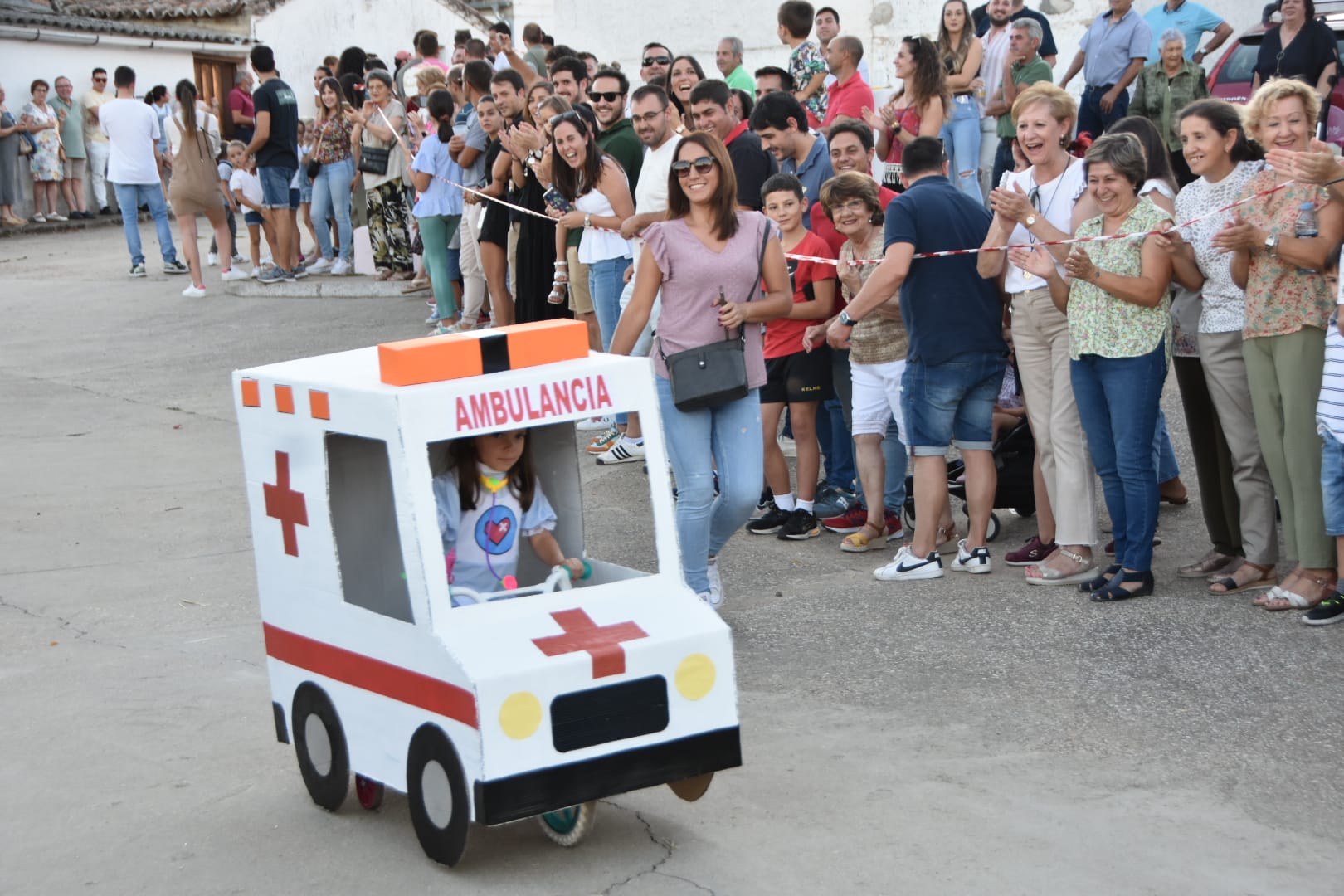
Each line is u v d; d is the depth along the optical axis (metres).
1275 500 6.50
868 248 6.77
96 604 6.58
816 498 7.46
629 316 5.70
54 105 24.89
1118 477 5.98
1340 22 11.59
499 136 9.39
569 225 8.45
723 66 11.98
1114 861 3.89
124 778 4.69
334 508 4.21
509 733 3.68
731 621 6.04
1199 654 5.30
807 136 7.96
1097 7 15.32
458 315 12.85
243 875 4.02
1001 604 6.02
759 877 3.89
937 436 6.30
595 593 4.02
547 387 3.96
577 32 18.64
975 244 6.18
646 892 3.84
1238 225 5.39
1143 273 5.65
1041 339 6.18
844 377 7.09
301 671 4.36
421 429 3.78
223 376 11.66
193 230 15.63
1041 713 4.89
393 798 4.50
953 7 11.37
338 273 15.68
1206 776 4.36
